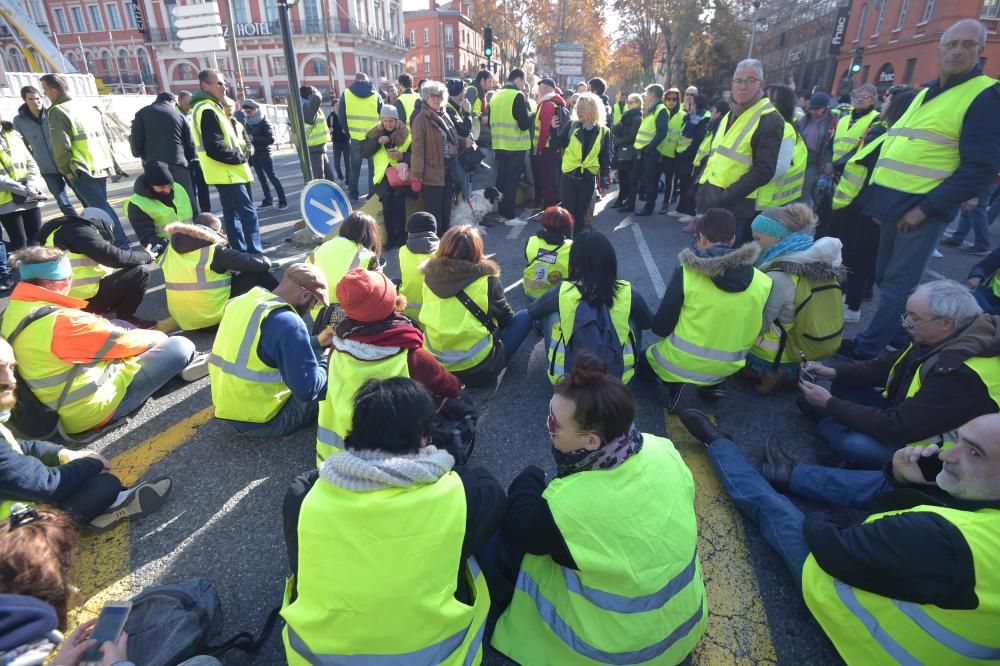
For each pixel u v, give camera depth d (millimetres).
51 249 2736
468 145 7359
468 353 3252
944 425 2129
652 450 1717
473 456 2895
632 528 1572
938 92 3252
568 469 1699
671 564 1612
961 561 1458
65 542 1392
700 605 1734
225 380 2723
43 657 1221
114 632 1461
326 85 43469
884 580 1599
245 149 6094
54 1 45125
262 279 4219
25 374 2650
